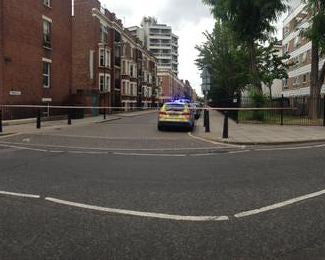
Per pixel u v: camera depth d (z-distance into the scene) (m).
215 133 20.34
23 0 27.53
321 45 27.42
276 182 8.66
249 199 7.23
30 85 28.67
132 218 6.10
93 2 48.91
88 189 7.96
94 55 48.97
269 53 45.78
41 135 19.36
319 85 29.23
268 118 29.44
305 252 4.82
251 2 29.14
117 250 4.85
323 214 6.34
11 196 7.38
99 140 17.47
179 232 5.49
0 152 13.29
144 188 8.07
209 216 6.21
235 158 12.23
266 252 4.81
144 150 14.27
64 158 12.07
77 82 48.75
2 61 25.22
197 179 8.98
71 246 4.97
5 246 4.96
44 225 5.75
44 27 31.12
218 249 4.90
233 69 49.19
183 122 21.97
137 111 63.06
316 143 16.75
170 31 156.25
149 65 87.81
